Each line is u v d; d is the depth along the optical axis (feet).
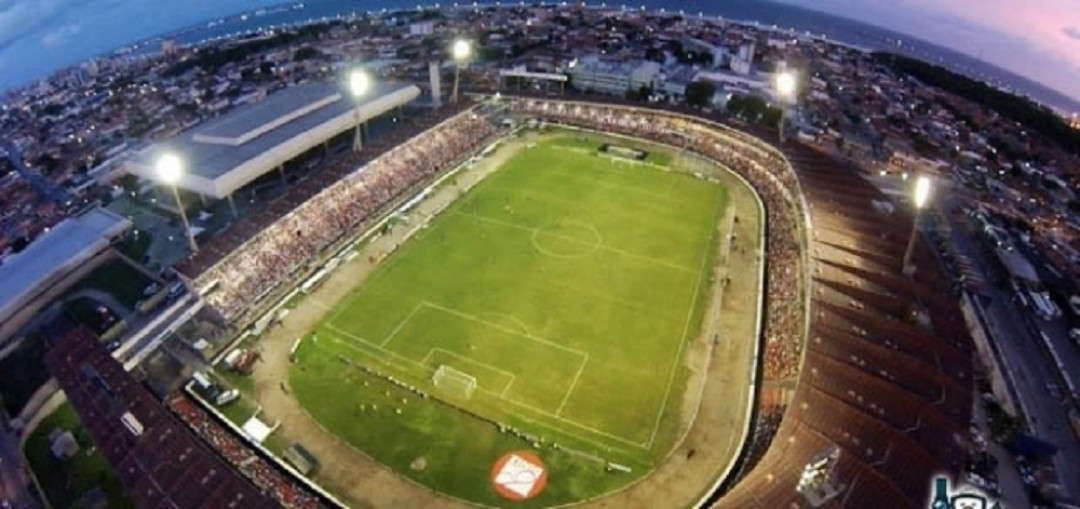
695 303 269.23
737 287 279.28
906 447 180.65
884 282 249.75
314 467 196.34
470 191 359.66
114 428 194.29
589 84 535.60
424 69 581.12
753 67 632.38
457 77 461.78
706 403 218.79
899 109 554.05
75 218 334.44
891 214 305.73
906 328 225.76
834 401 194.29
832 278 250.57
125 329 254.68
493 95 457.27
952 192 384.06
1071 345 258.98
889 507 163.53
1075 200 398.83
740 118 448.65
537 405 218.59
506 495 187.52
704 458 198.90
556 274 288.71
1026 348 255.50
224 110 521.65
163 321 250.78
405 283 282.97
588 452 201.05
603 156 402.11
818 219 289.53
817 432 184.14
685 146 411.13
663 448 202.39
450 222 330.13
